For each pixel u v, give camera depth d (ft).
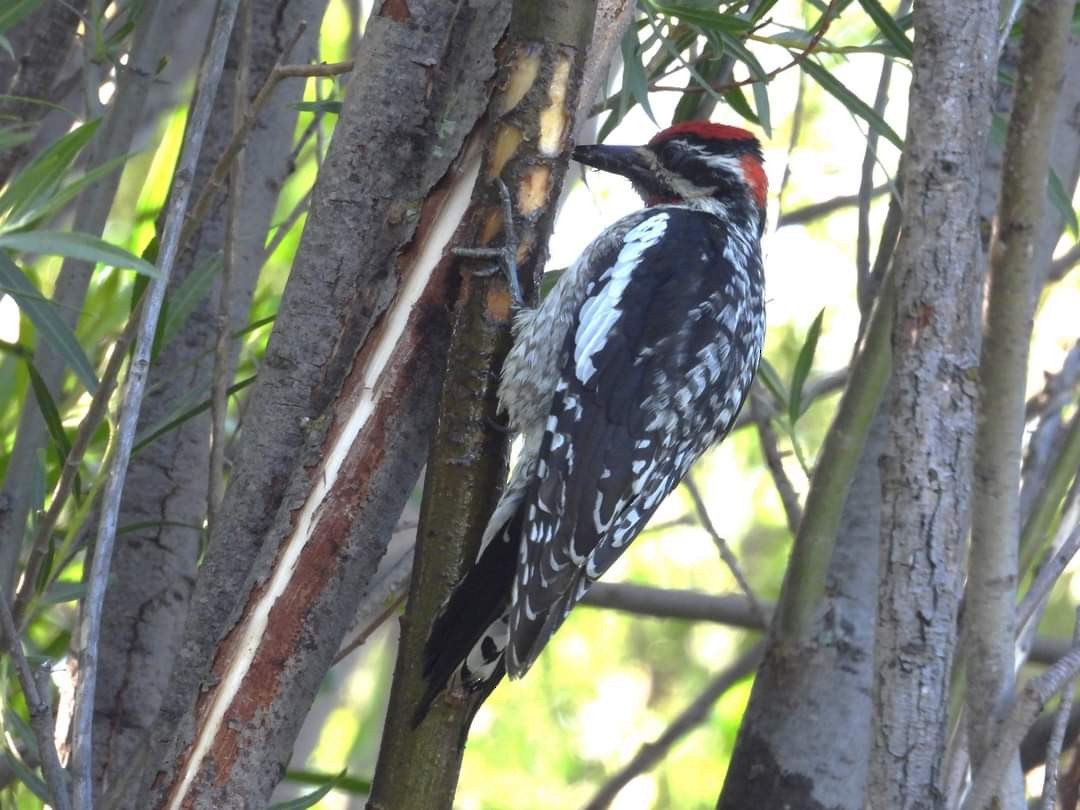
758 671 20.85
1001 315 13.62
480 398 17.25
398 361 17.13
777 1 21.25
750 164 24.90
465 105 17.49
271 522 17.19
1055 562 15.52
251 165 23.06
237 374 26.61
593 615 51.57
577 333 21.02
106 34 23.62
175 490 22.61
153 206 28.73
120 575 22.31
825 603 20.24
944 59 13.97
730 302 22.29
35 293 17.58
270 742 16.15
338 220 17.44
